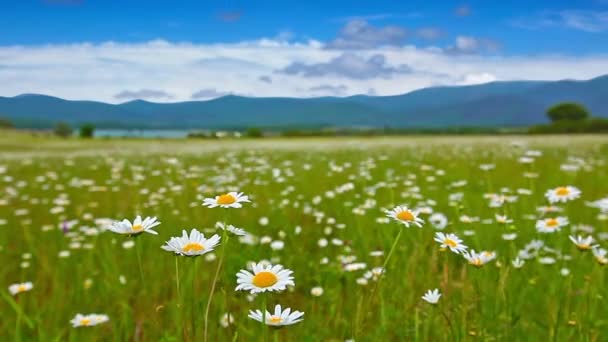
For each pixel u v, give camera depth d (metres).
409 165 11.84
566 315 2.88
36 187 9.38
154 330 2.88
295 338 2.78
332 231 5.50
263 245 4.57
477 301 2.94
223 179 8.39
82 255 4.50
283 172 10.48
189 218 5.91
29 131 54.03
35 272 4.23
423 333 2.77
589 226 4.73
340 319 3.00
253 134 51.72
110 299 3.53
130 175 11.30
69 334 3.02
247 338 2.65
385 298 3.26
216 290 3.48
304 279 4.01
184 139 42.84
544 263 3.70
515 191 7.07
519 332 2.70
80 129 55.59
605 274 3.43
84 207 7.01
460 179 9.02
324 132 54.34
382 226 4.83
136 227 1.90
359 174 9.58
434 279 3.44
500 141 26.39
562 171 9.84
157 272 4.01
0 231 5.61
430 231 4.60
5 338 2.88
